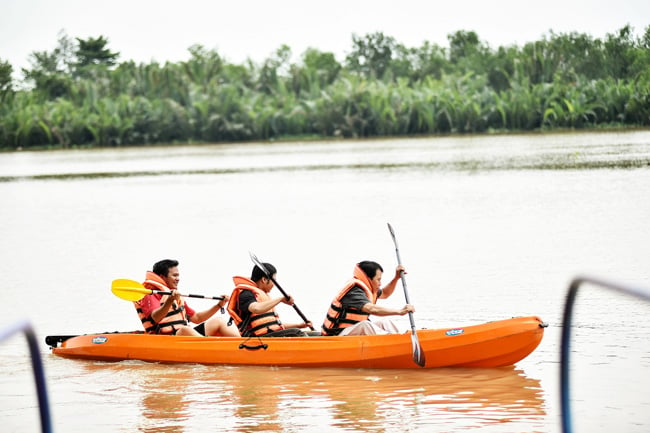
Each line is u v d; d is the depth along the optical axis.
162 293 9.98
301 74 83.88
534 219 20.14
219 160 50.03
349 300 9.55
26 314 12.77
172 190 31.77
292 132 74.12
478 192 26.19
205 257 17.14
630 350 9.35
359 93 71.00
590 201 22.61
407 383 8.66
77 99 82.75
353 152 51.72
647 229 17.83
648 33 75.06
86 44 113.25
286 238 19.09
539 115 64.81
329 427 7.36
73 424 7.67
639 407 7.55
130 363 9.83
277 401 8.19
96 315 12.59
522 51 76.81
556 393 8.09
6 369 9.71
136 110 74.62
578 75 72.12
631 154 36.75
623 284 2.97
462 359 9.09
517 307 11.81
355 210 23.52
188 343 9.77
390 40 105.00
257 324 9.73
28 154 68.25
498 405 7.81
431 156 43.84
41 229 22.72
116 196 30.53
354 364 9.27
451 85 73.62
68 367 9.74
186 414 7.88
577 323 10.63
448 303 12.27
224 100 74.88
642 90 61.38
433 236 18.44
